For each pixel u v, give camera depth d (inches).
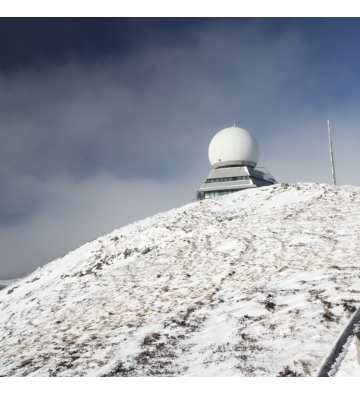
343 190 1188.5
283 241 820.0
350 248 672.4
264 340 371.6
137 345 442.6
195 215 1229.7
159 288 723.4
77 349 487.5
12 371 446.6
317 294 463.8
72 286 944.9
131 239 1142.3
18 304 979.9
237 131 1995.6
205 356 370.3
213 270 753.0
